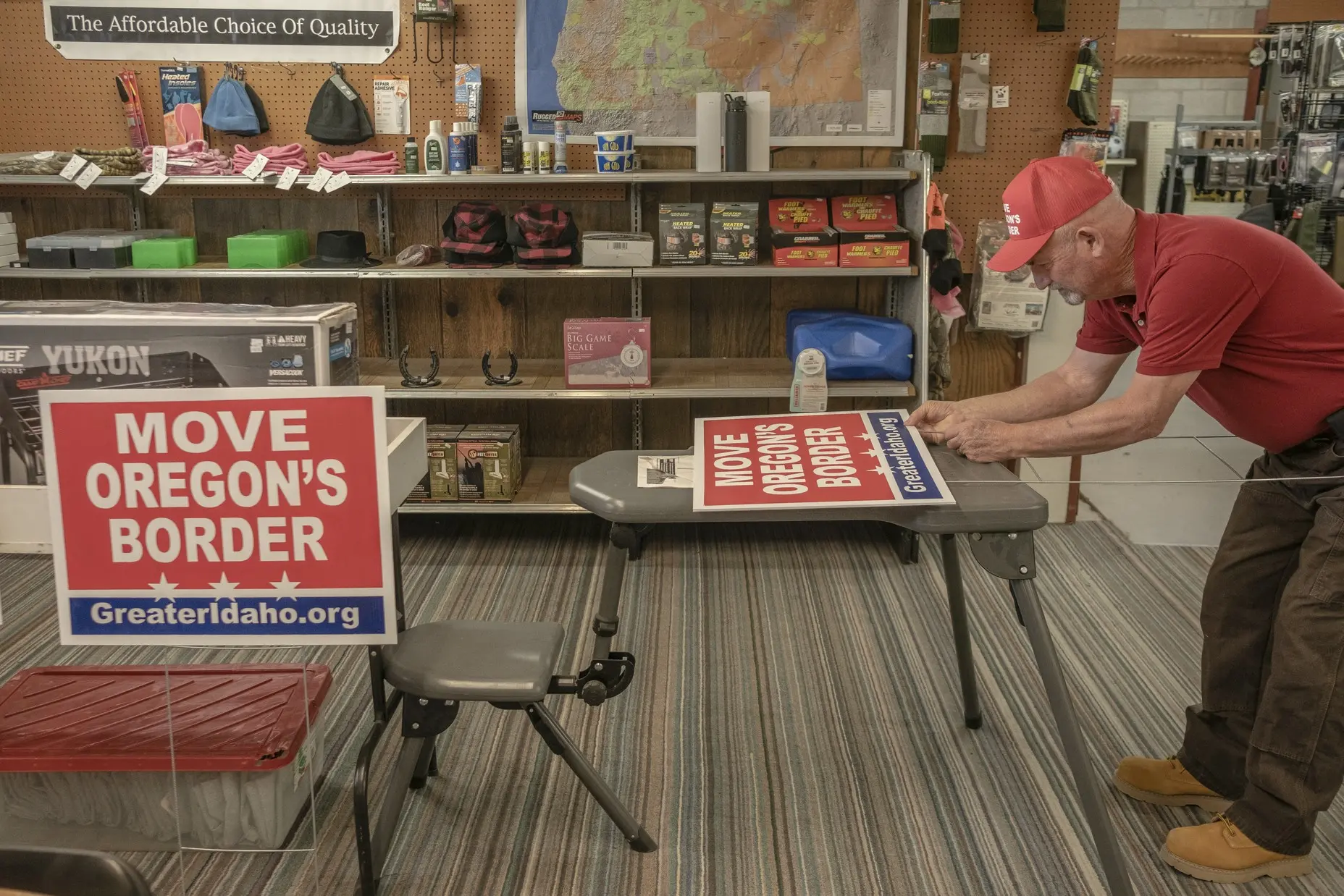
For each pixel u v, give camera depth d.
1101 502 4.39
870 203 4.23
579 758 2.32
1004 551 2.08
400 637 2.29
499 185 4.41
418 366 4.43
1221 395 2.21
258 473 1.69
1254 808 2.25
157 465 1.69
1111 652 3.38
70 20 4.26
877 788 2.64
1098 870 2.33
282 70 4.30
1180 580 3.93
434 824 2.49
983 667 3.28
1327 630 2.08
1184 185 7.21
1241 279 2.00
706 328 4.54
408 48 4.27
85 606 1.73
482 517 4.59
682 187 4.40
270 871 2.31
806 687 3.15
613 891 2.26
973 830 2.47
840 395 4.08
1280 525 2.28
